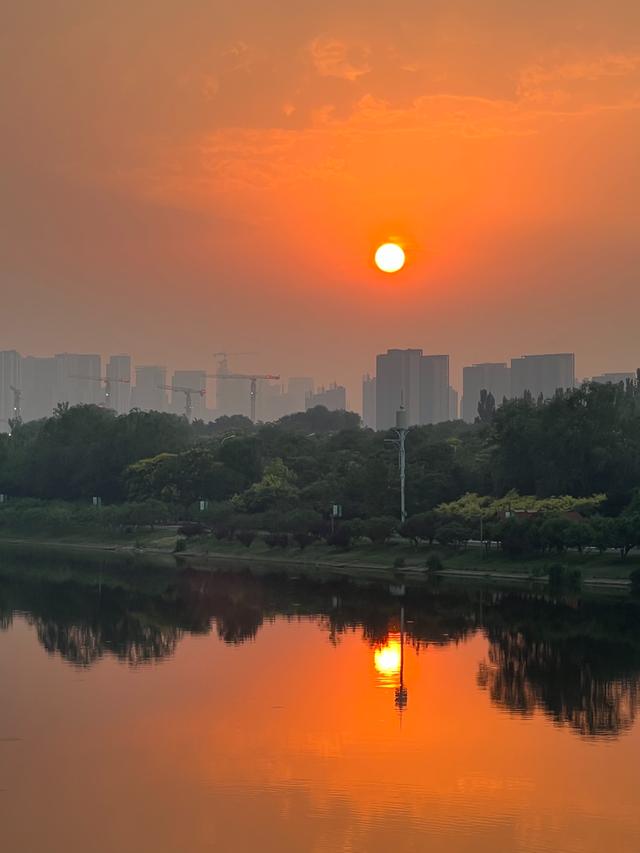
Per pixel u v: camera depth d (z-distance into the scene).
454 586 126.31
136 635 95.62
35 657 85.25
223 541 173.50
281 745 61.12
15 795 53.31
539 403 196.88
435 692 73.38
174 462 198.25
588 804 52.41
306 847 47.50
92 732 63.56
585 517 135.25
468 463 167.12
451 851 47.06
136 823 49.91
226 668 80.88
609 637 93.44
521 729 64.50
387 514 156.75
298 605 113.19
